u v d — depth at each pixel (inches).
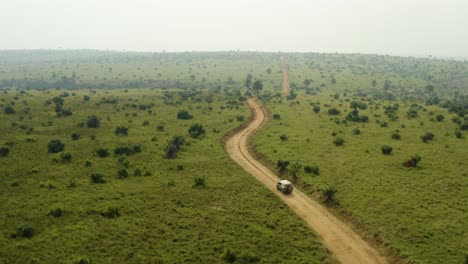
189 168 2842.0
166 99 6338.6
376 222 1943.9
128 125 4274.1
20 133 3609.7
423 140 3531.0
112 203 2058.3
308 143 3585.1
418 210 2057.1
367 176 2605.8
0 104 4845.0
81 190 2249.0
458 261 1562.5
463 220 1935.3
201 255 1558.8
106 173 2608.3
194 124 4128.9
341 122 4562.0
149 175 2625.5
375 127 4232.3
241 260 1537.9
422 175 2586.1
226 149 3597.4
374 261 1649.9
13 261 1429.6
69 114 4630.9
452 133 3833.7
